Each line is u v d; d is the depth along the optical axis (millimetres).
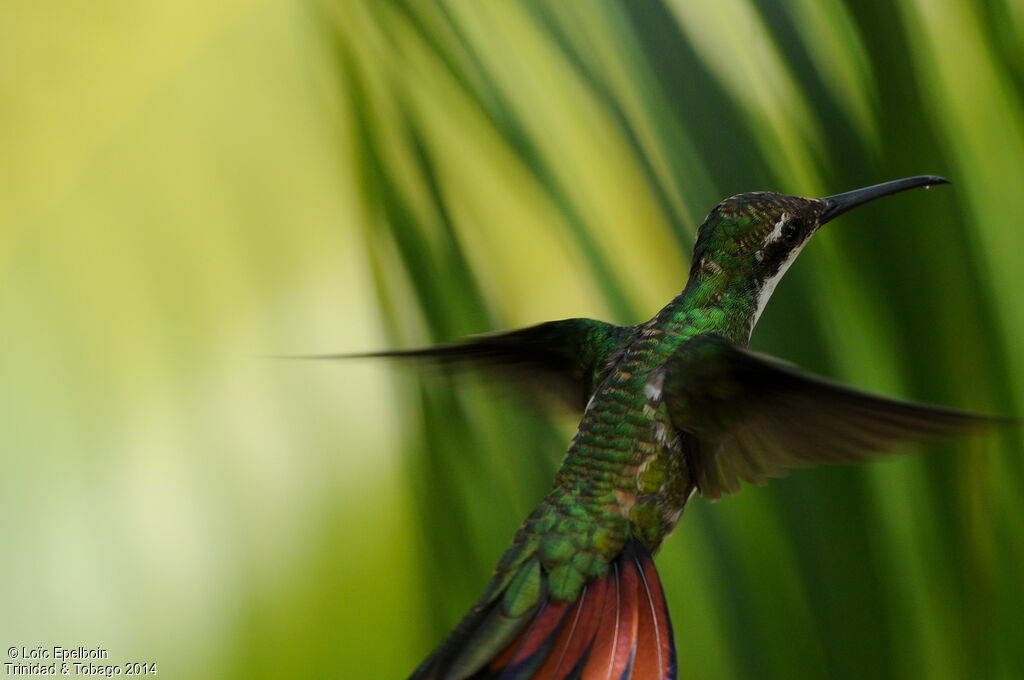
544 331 2047
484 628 2002
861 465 2051
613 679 1996
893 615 2045
